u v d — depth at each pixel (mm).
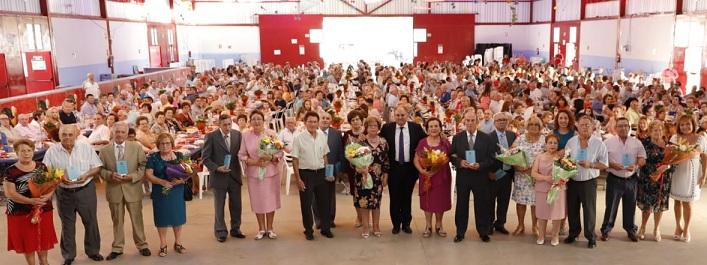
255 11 31250
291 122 7660
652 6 19359
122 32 22719
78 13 19484
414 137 6434
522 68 22609
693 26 16719
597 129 8430
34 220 5285
